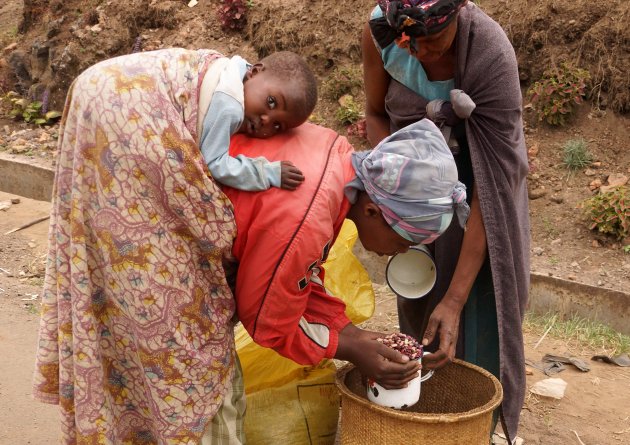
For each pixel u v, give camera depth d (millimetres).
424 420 2801
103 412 2762
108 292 2732
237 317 2967
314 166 2719
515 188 3285
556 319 5203
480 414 2859
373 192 2729
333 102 7141
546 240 5719
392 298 5508
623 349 4828
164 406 2781
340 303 3061
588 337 4949
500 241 3232
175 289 2697
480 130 3195
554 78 6312
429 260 3334
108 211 2619
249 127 2727
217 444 2953
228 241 2689
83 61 8383
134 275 2652
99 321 2797
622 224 5488
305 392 3469
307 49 7410
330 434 3504
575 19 6363
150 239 2641
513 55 3186
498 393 3027
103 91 2586
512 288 3279
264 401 3420
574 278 5254
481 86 3139
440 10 2791
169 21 8312
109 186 2602
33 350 4602
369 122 3613
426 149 2729
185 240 2707
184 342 2748
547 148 6281
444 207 2713
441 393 3418
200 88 2646
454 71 3176
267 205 2645
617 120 6246
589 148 6184
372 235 2852
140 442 2998
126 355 2844
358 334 3016
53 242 2801
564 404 4246
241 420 3043
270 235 2652
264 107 2676
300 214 2641
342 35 7270
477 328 3506
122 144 2568
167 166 2570
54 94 8578
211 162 2609
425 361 3100
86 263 2682
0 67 9273
